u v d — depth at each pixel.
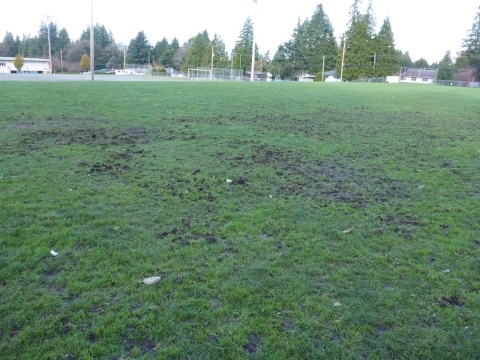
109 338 3.00
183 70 79.44
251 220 5.20
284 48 73.06
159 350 2.91
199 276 3.88
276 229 4.98
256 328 3.19
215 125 11.41
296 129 11.46
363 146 9.70
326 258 4.32
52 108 13.15
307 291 3.71
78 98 15.47
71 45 91.94
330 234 4.91
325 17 70.94
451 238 4.93
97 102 14.71
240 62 71.88
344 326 3.27
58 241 4.39
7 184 6.08
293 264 4.18
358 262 4.28
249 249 4.46
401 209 5.82
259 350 2.96
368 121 13.47
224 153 8.42
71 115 12.12
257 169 7.41
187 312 3.33
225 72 54.88
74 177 6.52
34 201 5.46
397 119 14.16
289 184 6.70
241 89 21.56
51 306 3.34
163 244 4.48
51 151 8.00
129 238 4.57
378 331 3.24
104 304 3.40
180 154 8.18
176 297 3.54
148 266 3.99
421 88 29.19
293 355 2.94
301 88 24.08
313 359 2.92
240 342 3.03
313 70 71.56
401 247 4.66
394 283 3.91
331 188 6.62
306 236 4.83
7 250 4.16
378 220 5.41
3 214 5.00
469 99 21.72
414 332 3.24
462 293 3.79
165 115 12.73
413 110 16.64
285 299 3.57
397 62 64.62
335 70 68.69
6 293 3.49
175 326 3.17
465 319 3.42
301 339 3.10
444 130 12.30
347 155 8.79
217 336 3.10
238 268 4.06
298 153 8.75
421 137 11.08
